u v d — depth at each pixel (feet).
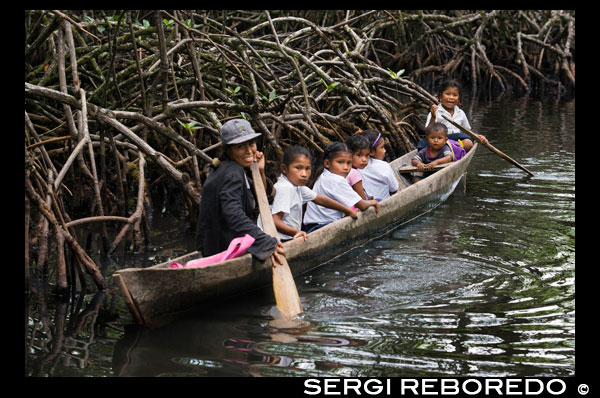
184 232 21.22
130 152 24.82
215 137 24.73
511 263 17.62
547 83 59.98
